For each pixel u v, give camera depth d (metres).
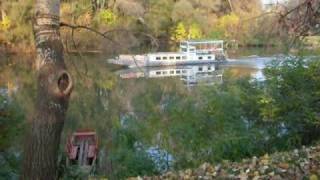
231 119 9.53
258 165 6.85
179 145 9.08
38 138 4.87
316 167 6.48
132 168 8.58
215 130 9.34
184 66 50.12
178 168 8.57
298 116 9.34
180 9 49.81
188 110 9.70
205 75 36.72
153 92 19.16
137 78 31.77
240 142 8.98
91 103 13.46
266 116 9.33
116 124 10.34
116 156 8.81
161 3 47.97
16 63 33.22
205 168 7.20
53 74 4.84
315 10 6.90
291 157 7.12
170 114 9.99
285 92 9.59
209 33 50.12
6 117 8.24
